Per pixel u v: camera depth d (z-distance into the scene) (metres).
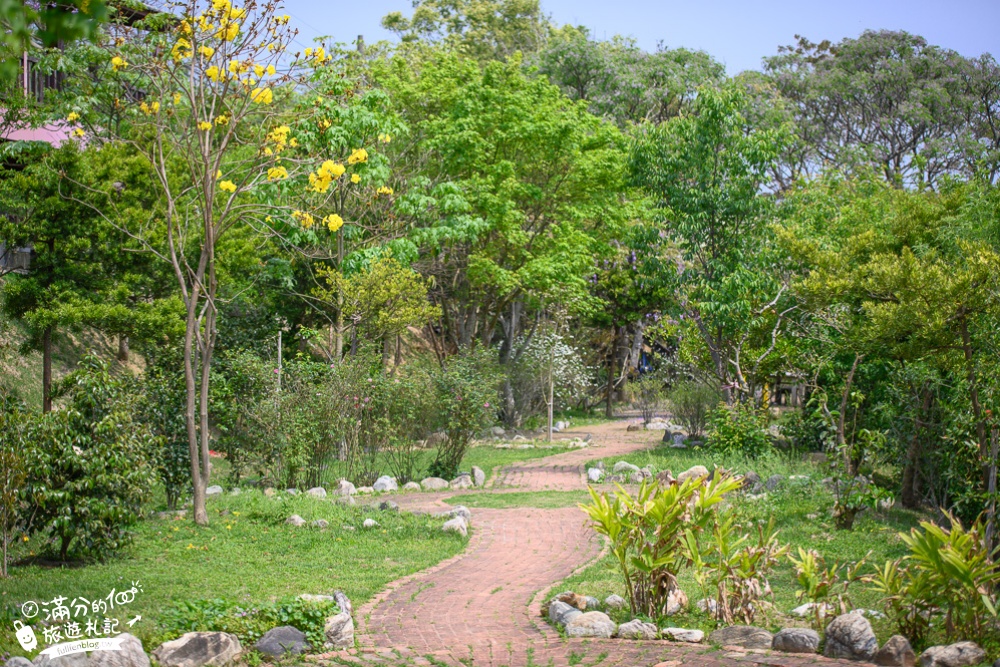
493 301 28.86
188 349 13.08
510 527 13.63
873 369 17.22
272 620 7.28
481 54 43.53
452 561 11.30
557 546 12.29
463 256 26.44
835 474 13.21
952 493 14.17
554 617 8.21
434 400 18.70
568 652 7.04
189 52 12.58
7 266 19.77
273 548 11.59
